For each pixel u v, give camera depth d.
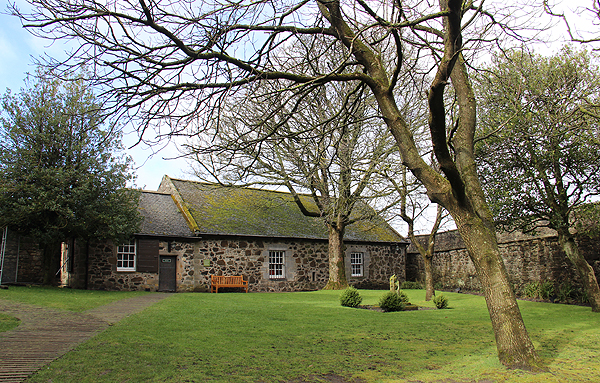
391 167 15.02
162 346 6.22
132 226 15.90
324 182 16.88
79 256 15.82
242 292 18.94
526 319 9.83
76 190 14.12
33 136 14.27
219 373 5.00
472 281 20.61
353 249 23.11
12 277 15.18
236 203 22.30
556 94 10.76
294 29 5.79
